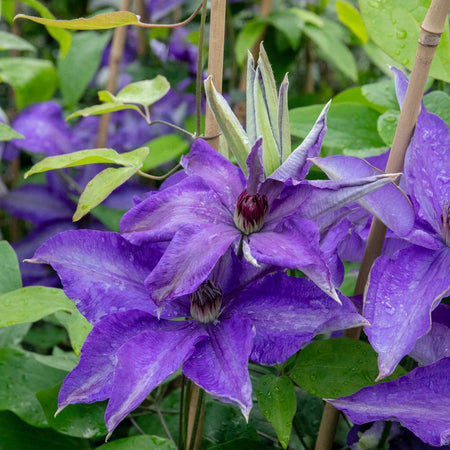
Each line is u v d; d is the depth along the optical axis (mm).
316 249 750
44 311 850
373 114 985
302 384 813
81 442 894
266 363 776
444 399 773
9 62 1353
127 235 774
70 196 1200
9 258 919
